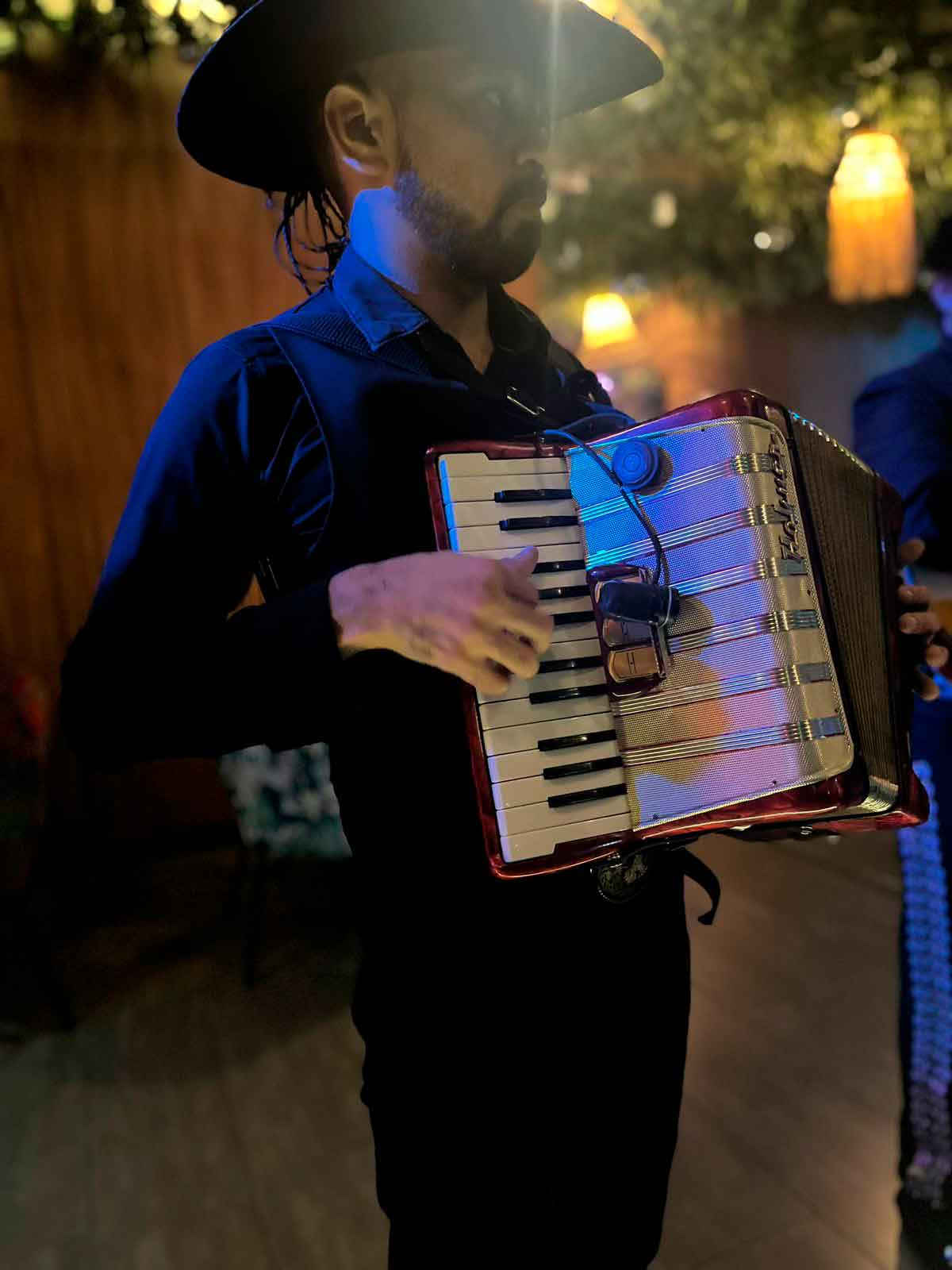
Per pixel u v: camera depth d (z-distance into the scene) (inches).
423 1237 37.9
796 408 213.5
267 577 38.8
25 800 110.7
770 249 178.5
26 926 109.0
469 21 37.3
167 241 150.4
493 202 38.4
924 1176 66.5
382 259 40.3
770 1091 86.6
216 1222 76.8
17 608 148.3
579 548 36.9
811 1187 75.4
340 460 36.0
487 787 34.7
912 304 209.9
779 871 131.0
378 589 32.2
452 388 38.4
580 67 49.3
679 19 130.4
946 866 66.4
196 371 36.7
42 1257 74.0
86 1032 106.7
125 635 33.9
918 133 148.9
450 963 37.1
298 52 39.2
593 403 47.0
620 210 169.9
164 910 136.1
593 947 39.0
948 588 65.3
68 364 147.7
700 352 205.3
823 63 141.4
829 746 34.4
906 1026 68.7
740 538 34.7
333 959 119.7
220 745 34.3
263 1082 95.6
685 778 35.7
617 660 36.0
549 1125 37.9
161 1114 91.3
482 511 35.5
